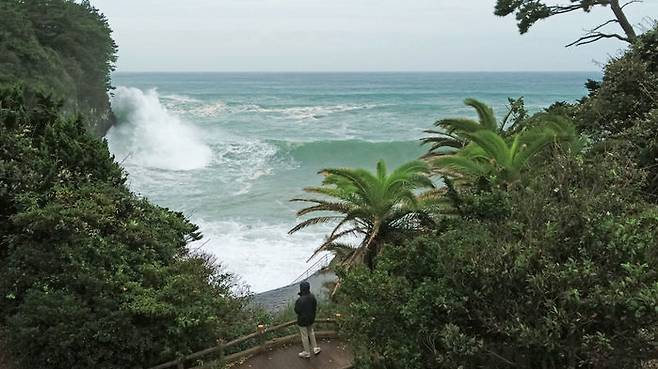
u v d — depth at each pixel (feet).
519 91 418.31
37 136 40.16
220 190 102.78
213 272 37.60
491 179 33.68
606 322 18.63
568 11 62.08
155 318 29.19
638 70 43.39
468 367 20.29
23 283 29.53
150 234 35.88
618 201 21.79
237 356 31.55
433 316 21.77
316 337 34.76
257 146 143.84
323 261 62.08
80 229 31.96
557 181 22.81
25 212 31.35
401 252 26.00
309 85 534.78
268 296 54.29
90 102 161.38
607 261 19.11
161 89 455.63
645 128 37.32
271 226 77.51
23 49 124.47
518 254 20.25
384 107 264.31
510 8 64.90
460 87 480.23
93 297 28.94
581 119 46.91
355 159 143.13
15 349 27.53
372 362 23.52
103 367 27.20
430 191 43.65
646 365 22.45
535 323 19.40
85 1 192.24
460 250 21.85
